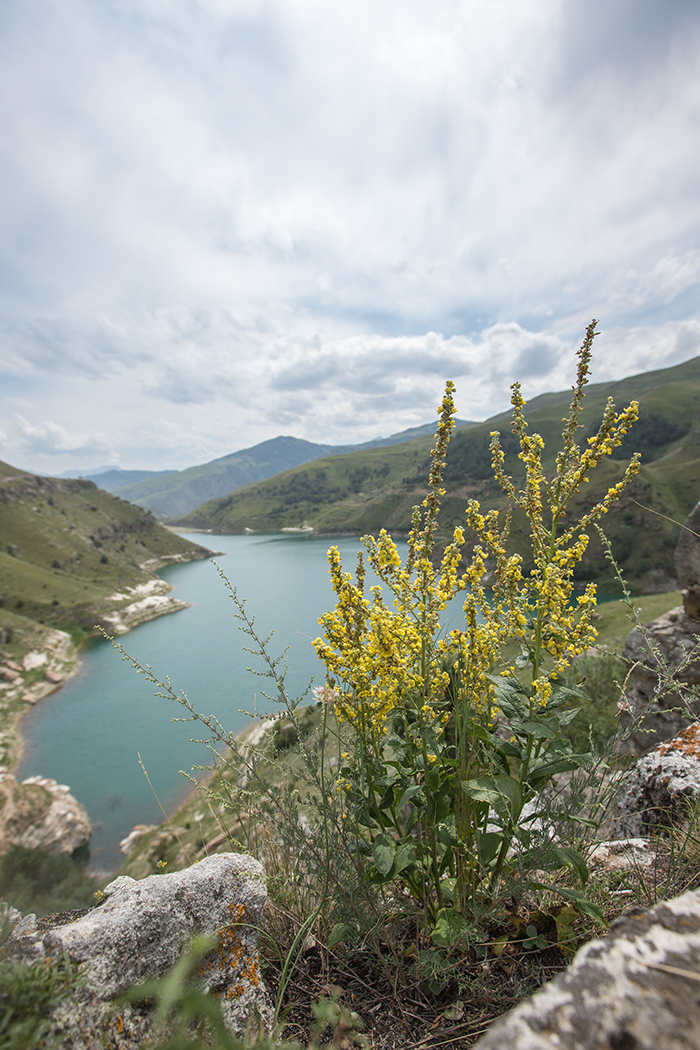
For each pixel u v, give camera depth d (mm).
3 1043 1272
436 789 2475
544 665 2787
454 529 2678
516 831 2332
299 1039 2006
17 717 60188
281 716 3006
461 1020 2104
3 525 145500
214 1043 1673
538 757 2461
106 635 2744
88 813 37781
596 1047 974
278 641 50469
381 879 2514
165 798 39062
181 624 99000
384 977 2461
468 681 2678
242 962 2016
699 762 3783
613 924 1369
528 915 2717
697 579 7434
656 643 3293
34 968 1429
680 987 1105
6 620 81938
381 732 2852
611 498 2488
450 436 2607
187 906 1970
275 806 2850
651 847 3266
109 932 1706
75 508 188875
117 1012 1570
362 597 2725
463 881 2467
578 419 2709
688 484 103688
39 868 17312
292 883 2920
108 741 51438
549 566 2471
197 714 2850
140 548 185125
